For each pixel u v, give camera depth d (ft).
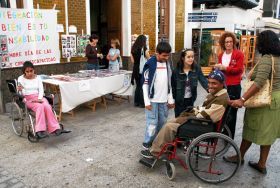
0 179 11.65
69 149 14.60
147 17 35.78
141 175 12.05
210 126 11.16
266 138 11.48
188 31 44.27
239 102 10.96
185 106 13.93
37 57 23.76
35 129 14.87
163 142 11.99
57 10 24.61
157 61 12.84
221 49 14.98
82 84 19.24
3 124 18.17
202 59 38.86
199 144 11.46
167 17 40.50
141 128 17.88
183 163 12.81
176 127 11.83
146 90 12.83
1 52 21.29
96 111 21.61
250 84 11.43
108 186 11.22
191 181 11.59
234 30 46.47
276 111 11.32
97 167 12.73
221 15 46.32
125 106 23.11
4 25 21.22
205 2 47.14
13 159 13.44
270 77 11.06
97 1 35.88
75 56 27.78
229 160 13.14
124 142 15.60
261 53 11.37
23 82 15.80
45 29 23.90
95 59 24.73
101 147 14.89
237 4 46.78
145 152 12.80
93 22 36.83
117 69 25.68
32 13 22.77
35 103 15.05
